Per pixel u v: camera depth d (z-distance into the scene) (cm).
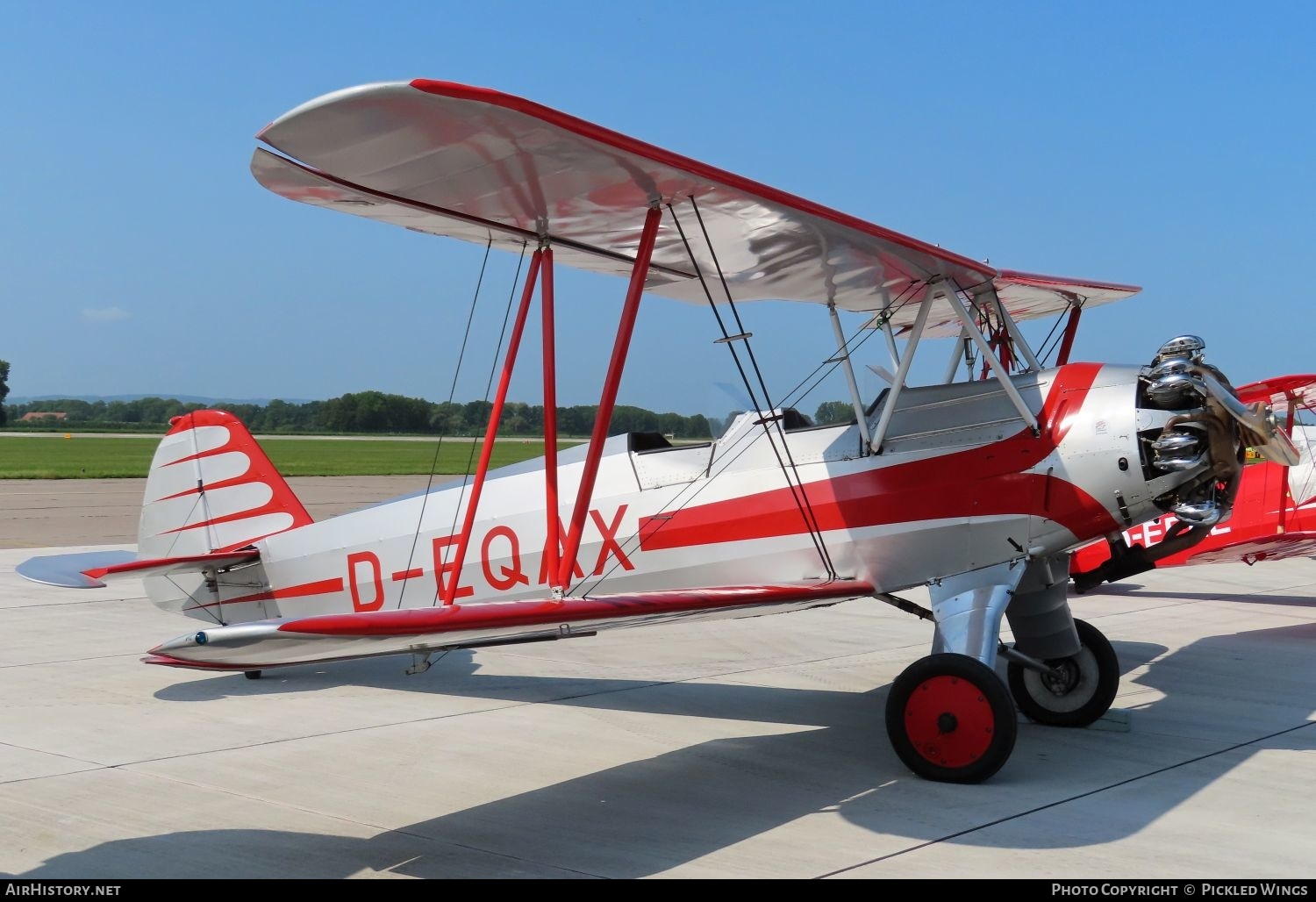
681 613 475
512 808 451
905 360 566
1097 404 527
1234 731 579
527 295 530
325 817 439
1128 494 516
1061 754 532
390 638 395
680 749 547
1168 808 443
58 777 498
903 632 934
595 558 629
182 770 511
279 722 610
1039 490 526
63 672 756
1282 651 817
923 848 397
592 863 386
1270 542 926
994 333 632
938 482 547
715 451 611
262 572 738
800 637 908
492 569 663
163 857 392
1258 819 429
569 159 423
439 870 379
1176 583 1250
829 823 428
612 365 464
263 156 424
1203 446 514
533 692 693
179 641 382
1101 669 576
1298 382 781
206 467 755
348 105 373
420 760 529
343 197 467
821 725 600
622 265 599
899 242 528
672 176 444
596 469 459
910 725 488
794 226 514
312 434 11119
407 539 691
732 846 402
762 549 586
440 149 412
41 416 14400
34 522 2012
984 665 479
